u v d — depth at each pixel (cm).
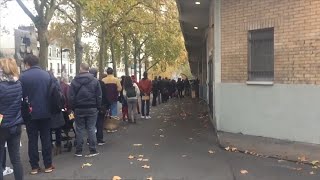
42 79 838
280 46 1233
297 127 1190
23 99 827
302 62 1173
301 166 909
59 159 991
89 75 1012
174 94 4241
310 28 1151
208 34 2328
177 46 4688
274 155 1008
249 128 1338
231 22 1397
